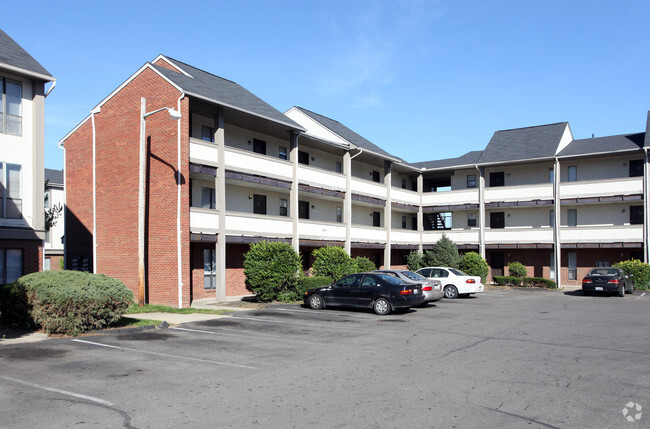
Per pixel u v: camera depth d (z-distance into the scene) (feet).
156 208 69.67
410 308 64.34
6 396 24.02
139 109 72.90
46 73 56.85
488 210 125.90
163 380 27.09
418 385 25.81
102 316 43.88
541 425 19.74
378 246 113.09
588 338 40.63
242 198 84.64
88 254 78.48
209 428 19.62
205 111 74.33
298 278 71.72
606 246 106.32
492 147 127.24
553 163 115.85
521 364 30.76
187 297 66.59
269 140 91.15
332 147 100.12
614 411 21.43
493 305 68.80
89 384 26.22
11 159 55.11
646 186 103.09
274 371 29.19
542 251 118.62
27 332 42.98
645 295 88.43
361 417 20.77
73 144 81.92
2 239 53.72
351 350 35.65
